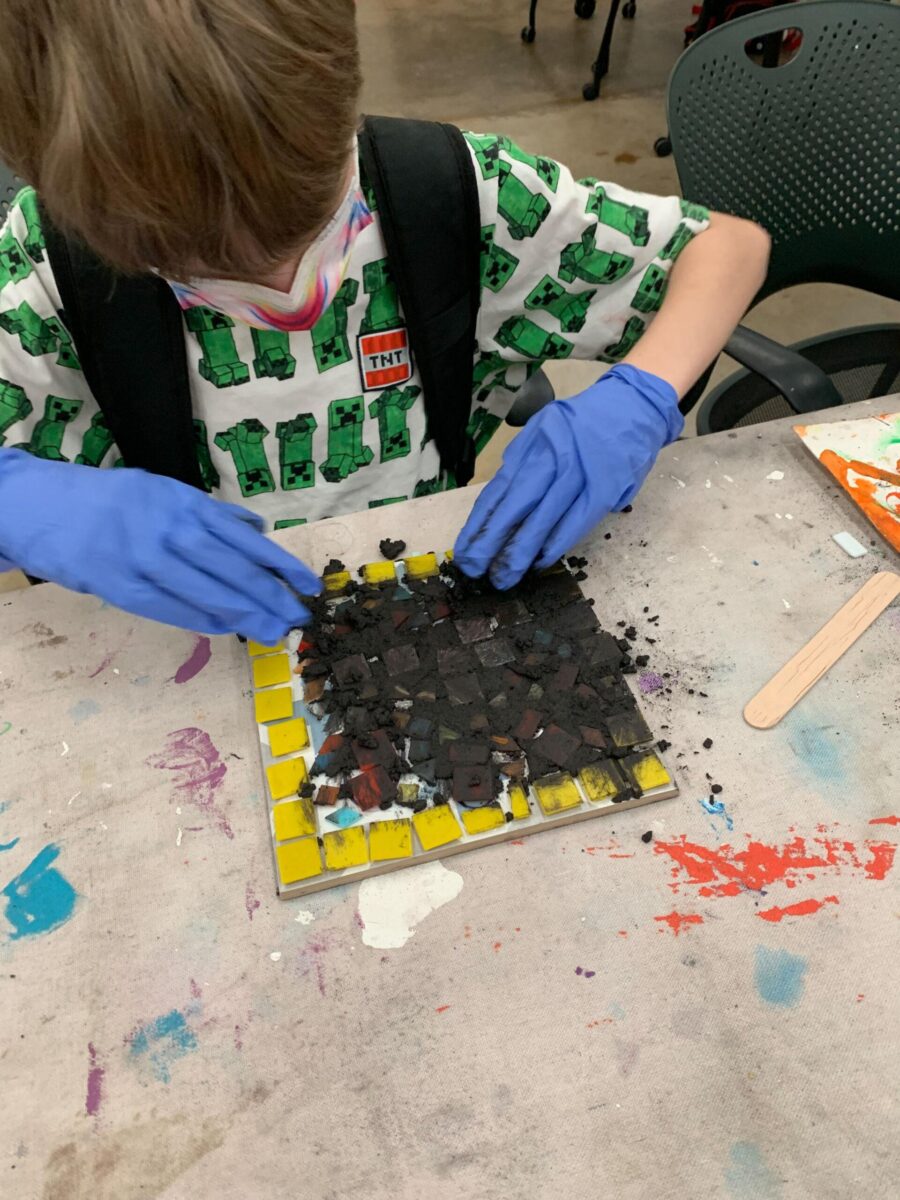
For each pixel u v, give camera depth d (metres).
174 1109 0.46
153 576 0.60
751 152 0.99
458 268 0.73
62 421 0.78
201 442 0.82
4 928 0.52
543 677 0.62
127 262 0.49
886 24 0.89
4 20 0.39
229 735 0.61
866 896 0.52
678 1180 0.43
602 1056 0.47
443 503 0.75
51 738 0.61
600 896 0.53
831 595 0.67
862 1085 0.46
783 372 0.91
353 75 0.47
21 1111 0.46
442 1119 0.45
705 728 0.60
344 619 0.66
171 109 0.39
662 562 0.70
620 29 2.82
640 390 0.73
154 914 0.53
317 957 0.51
